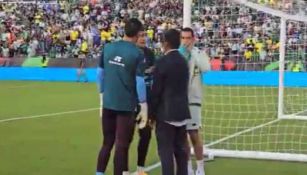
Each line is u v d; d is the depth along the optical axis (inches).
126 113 270.4
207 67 293.1
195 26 534.3
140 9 1348.4
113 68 269.1
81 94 831.1
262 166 346.0
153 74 260.1
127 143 273.1
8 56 1243.8
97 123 530.0
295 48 936.9
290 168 341.1
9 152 385.4
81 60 1116.5
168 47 258.4
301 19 395.5
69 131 480.4
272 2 397.7
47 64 1156.5
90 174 321.7
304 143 430.6
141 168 305.4
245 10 649.0
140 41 291.3
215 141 432.1
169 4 1326.3
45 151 389.7
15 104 698.8
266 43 938.1
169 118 252.8
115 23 1333.7
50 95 815.7
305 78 945.5
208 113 622.5
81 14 1380.4
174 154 261.6
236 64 941.2
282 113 577.3
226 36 753.0
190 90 291.3
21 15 1392.7
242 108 673.6
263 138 452.8
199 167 302.7
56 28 1333.7
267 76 949.2
